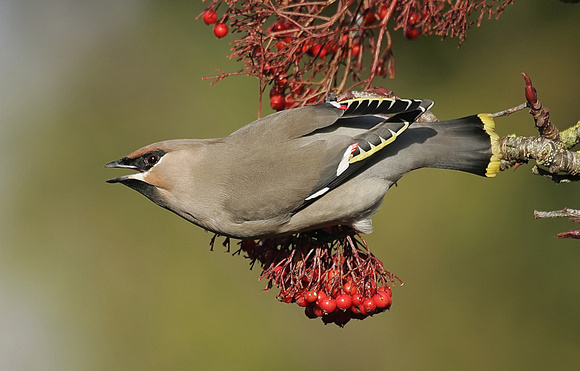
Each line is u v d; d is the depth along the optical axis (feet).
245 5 25.30
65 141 48.52
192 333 42.98
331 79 26.37
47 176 47.98
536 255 41.93
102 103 49.16
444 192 43.93
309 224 24.36
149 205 46.50
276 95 26.63
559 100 44.65
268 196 23.85
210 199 24.26
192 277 44.09
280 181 23.82
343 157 23.82
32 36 51.13
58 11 51.57
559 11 45.24
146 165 24.54
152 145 24.64
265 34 25.45
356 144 23.90
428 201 44.09
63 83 49.88
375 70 26.09
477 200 43.37
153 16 50.19
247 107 47.14
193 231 45.19
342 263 24.34
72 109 49.21
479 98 45.68
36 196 47.65
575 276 41.19
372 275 24.12
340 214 24.36
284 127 24.40
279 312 43.14
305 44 26.22
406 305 42.73
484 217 43.09
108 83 49.39
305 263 24.56
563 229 41.78
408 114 23.94
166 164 24.36
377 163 24.68
